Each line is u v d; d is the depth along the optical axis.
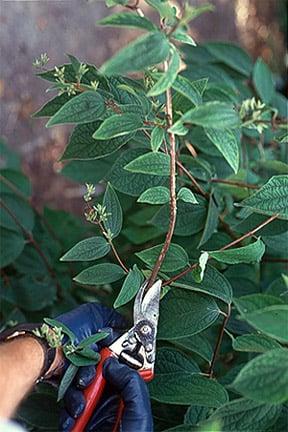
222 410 0.98
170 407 1.21
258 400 0.85
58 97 1.17
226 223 1.37
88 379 1.06
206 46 1.68
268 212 1.06
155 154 1.05
